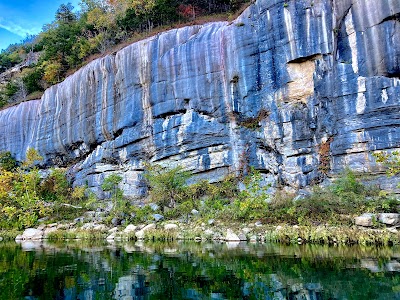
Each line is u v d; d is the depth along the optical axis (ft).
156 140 73.61
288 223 46.65
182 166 67.87
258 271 26.30
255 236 44.55
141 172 76.23
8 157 107.96
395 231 38.52
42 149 102.89
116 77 82.23
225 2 99.86
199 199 63.72
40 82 126.31
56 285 23.81
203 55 69.62
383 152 44.57
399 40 48.98
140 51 77.82
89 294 21.34
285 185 58.70
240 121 66.08
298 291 20.49
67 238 59.26
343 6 54.80
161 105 73.05
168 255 35.53
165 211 61.98
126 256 35.91
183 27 77.15
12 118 112.57
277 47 60.49
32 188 77.92
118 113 81.05
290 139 58.39
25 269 29.86
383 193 44.04
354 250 34.22
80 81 92.48
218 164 67.10
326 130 55.42
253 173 61.57
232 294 20.53
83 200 81.66
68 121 95.55
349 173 48.60
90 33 123.95
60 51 122.01
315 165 56.03
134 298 20.29
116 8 122.62
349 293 19.67
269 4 61.82
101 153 84.79
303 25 57.62
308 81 58.13
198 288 22.16
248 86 63.93
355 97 52.06
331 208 44.78
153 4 98.37
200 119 69.31
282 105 60.13
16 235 62.34
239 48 65.21
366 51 51.72
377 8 50.80
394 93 48.88
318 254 32.58
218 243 44.21
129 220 62.23
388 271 24.58
